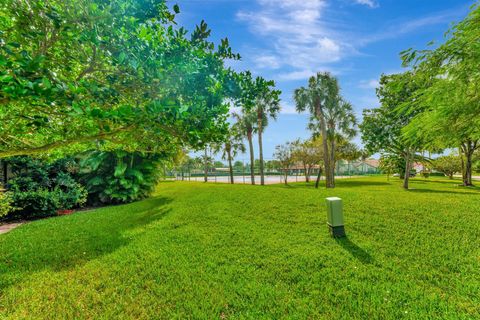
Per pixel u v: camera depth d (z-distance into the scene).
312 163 26.88
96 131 3.05
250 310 2.88
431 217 6.17
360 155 27.38
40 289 3.39
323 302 2.99
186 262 4.21
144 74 2.19
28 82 1.56
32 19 2.06
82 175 12.17
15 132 3.02
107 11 1.97
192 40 2.51
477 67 3.72
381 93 15.99
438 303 2.88
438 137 5.63
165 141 3.14
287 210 7.66
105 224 7.14
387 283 3.37
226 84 2.65
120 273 3.85
